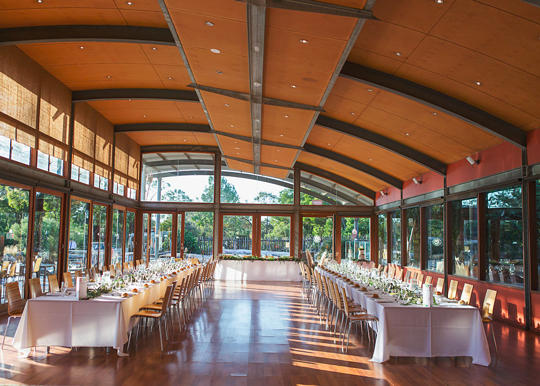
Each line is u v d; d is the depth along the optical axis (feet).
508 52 21.08
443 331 20.83
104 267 34.78
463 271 37.42
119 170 52.80
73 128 38.88
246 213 63.52
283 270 56.34
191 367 18.89
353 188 63.67
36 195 32.71
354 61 26.71
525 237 28.25
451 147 35.88
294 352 21.72
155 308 24.12
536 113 25.70
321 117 39.14
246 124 38.11
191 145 62.39
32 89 31.76
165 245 62.23
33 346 20.38
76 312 20.54
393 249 57.52
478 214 34.42
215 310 33.19
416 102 30.07
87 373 17.83
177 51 30.76
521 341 24.73
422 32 21.39
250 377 17.78
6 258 28.86
